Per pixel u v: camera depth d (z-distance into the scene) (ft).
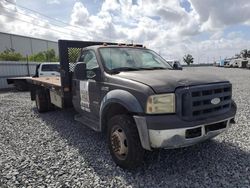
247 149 14.34
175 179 11.07
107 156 13.91
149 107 10.70
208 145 15.10
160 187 10.45
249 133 17.37
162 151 14.26
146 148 10.86
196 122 10.82
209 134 11.54
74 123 21.90
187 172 11.69
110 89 13.12
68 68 19.44
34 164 13.07
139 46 18.12
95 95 14.69
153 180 11.05
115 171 12.02
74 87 18.06
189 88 10.88
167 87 10.88
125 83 12.16
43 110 26.96
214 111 11.80
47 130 19.88
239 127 18.93
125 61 15.21
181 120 10.59
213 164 12.44
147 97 10.77
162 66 16.15
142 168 12.21
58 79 29.17
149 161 12.99
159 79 11.58
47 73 50.14
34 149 15.43
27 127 21.11
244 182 10.55
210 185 10.43
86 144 16.07
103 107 13.17
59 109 27.96
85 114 16.76
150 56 16.90
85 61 16.55
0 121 23.61
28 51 183.01
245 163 12.43
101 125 13.78
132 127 11.49
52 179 11.35
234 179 10.85
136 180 11.10
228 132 17.65
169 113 10.71
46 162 13.29
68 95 19.53
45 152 14.83
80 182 11.03
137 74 12.71
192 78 11.89
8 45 168.04
